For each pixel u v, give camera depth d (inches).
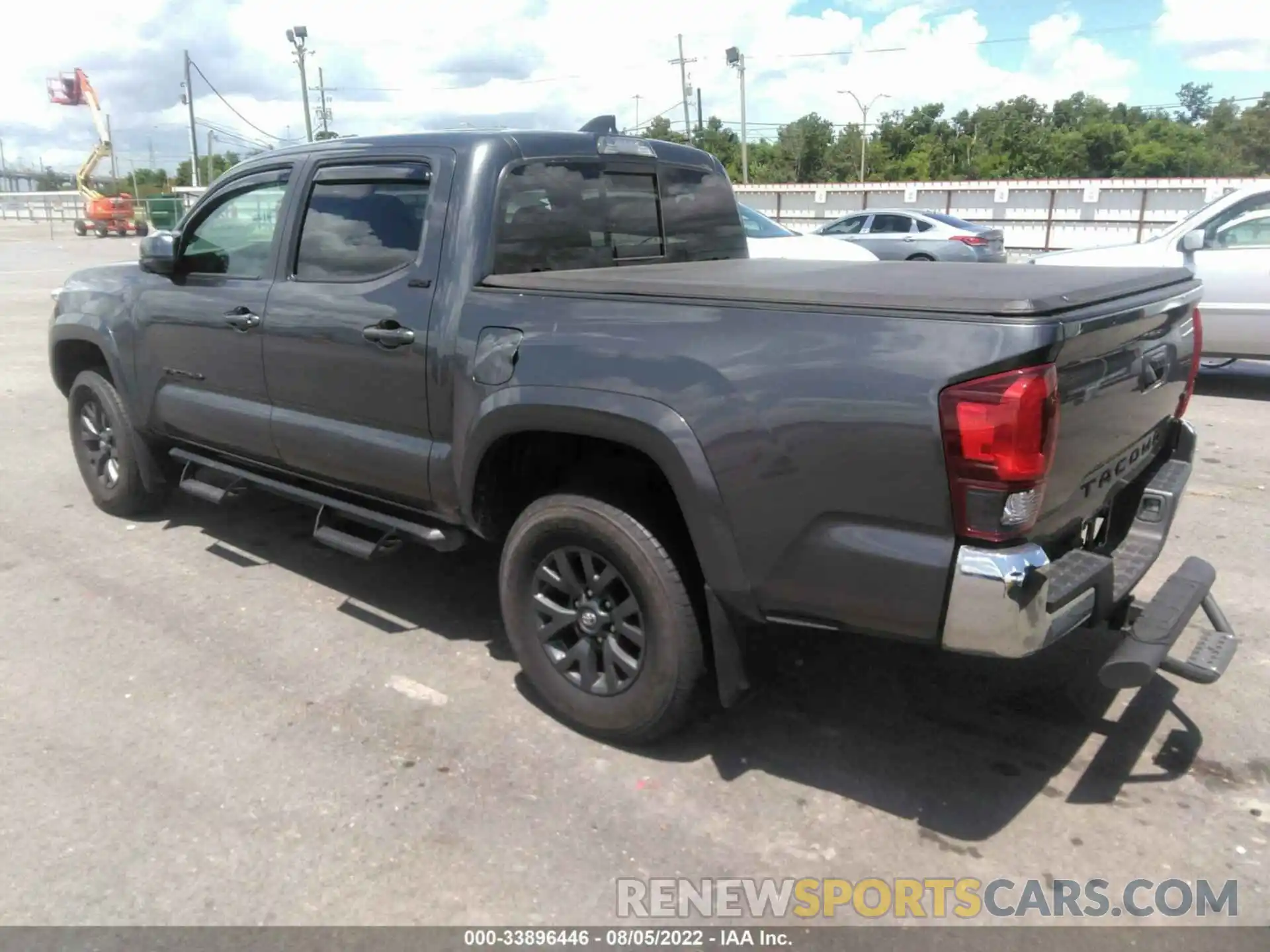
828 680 157.2
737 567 119.3
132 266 219.0
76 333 219.8
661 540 128.0
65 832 121.3
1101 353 115.4
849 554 111.0
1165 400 143.1
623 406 123.9
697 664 129.5
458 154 148.6
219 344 183.3
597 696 137.8
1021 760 135.8
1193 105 4864.7
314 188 167.3
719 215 195.3
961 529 104.3
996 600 103.0
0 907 109.0
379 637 173.3
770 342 113.7
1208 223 361.7
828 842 119.4
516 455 146.3
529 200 152.1
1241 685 153.9
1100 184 1312.7
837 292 111.9
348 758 136.7
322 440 167.2
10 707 150.3
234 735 142.3
